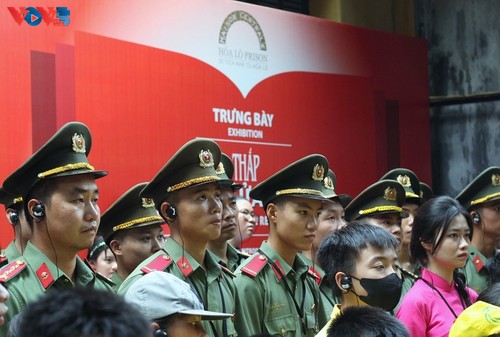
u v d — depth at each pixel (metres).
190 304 3.54
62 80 7.10
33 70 6.91
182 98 8.13
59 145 4.20
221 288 4.80
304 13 11.19
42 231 4.23
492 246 7.20
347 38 10.20
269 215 5.25
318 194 5.18
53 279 4.20
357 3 11.31
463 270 6.85
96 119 7.32
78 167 4.21
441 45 11.99
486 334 4.14
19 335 2.18
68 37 7.16
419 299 5.09
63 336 2.07
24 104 6.82
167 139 7.93
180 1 8.16
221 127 8.52
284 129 9.25
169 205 4.71
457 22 11.89
